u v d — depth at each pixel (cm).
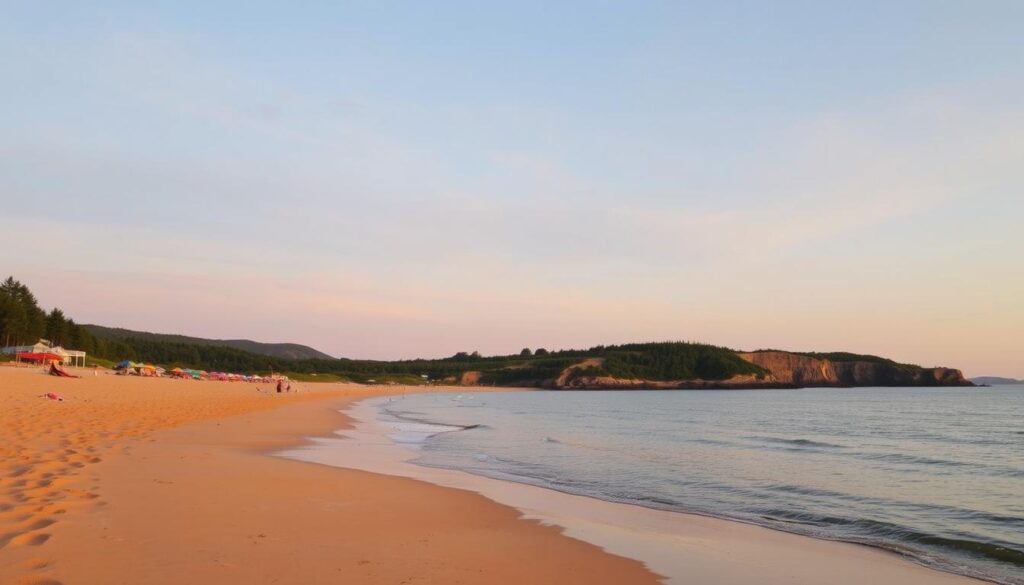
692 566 863
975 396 11169
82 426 1845
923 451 2627
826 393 13712
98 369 8575
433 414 5297
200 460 1417
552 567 802
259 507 976
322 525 902
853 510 1352
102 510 841
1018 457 2422
